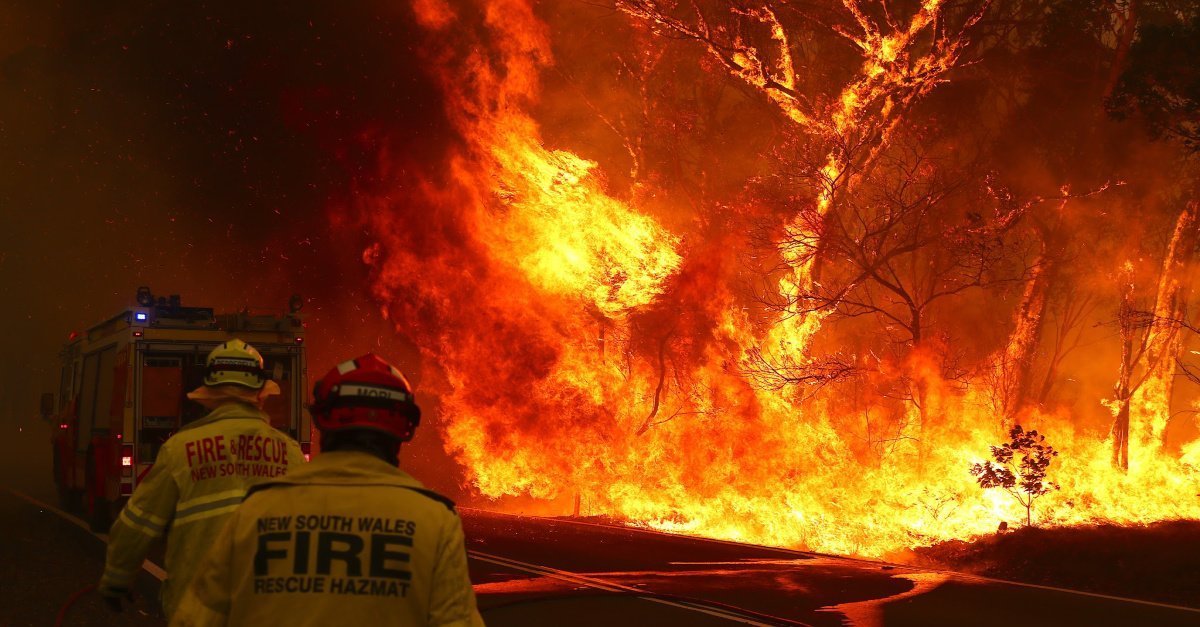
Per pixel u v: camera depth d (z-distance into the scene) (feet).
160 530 13.88
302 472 8.99
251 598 8.60
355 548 8.63
